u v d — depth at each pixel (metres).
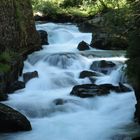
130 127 10.14
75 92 12.23
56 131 10.06
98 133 9.88
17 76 13.72
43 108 11.37
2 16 13.91
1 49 13.61
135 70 9.80
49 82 13.78
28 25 16.31
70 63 15.52
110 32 11.59
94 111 11.53
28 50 15.92
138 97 10.38
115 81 13.59
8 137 9.65
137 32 9.77
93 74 14.29
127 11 10.45
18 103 11.55
